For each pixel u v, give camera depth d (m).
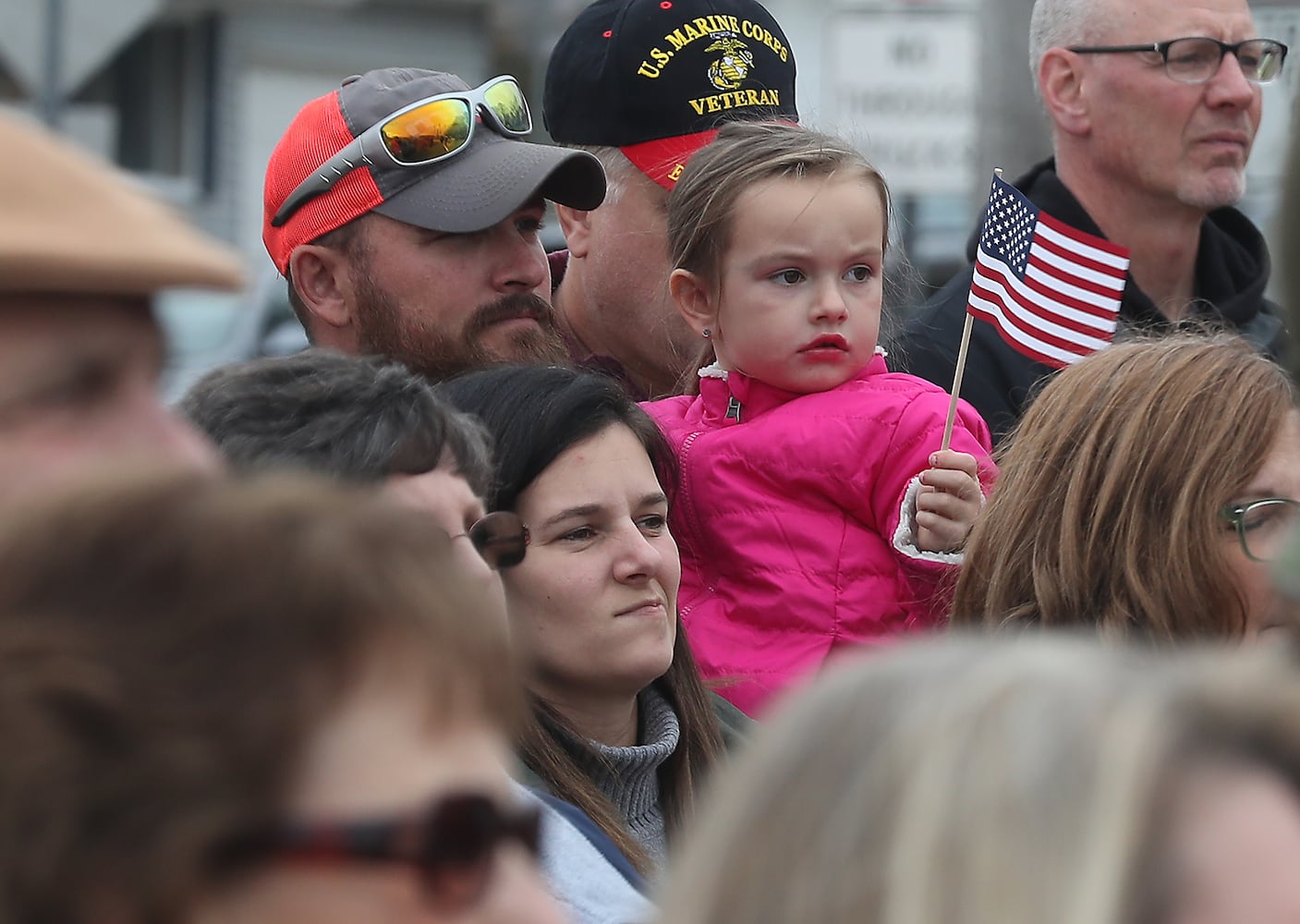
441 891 4.58
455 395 11.05
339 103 13.95
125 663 4.27
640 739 11.06
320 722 4.44
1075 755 4.25
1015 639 4.87
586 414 10.86
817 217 13.70
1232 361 11.20
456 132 13.69
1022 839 4.19
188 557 4.42
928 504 13.16
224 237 75.50
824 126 16.62
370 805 4.48
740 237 13.85
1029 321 14.91
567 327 16.14
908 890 4.25
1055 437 11.30
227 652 4.36
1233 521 10.76
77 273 5.20
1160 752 4.24
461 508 8.96
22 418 5.39
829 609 13.44
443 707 4.63
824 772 4.55
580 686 10.66
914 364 16.50
